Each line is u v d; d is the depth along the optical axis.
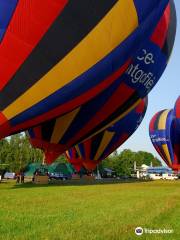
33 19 16.36
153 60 23.70
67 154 36.75
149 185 30.81
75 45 17.00
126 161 87.75
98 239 7.68
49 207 13.52
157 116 52.16
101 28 17.41
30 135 25.92
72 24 16.84
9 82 16.64
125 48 18.53
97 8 17.19
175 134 49.69
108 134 33.03
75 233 8.23
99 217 10.86
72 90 17.89
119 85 23.11
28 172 61.59
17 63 16.52
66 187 26.48
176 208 13.62
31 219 10.37
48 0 16.44
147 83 24.44
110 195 19.33
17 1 16.23
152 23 19.41
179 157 50.62
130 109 25.89
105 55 17.95
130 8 17.98
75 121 24.17
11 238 7.66
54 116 18.77
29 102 17.23
